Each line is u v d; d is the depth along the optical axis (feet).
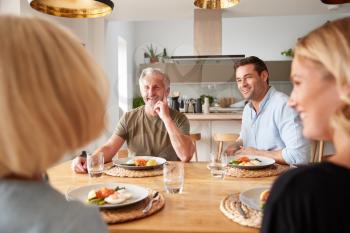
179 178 4.00
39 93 1.34
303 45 1.80
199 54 14.52
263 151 6.22
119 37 18.21
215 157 4.91
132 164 5.45
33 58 1.36
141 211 3.22
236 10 14.21
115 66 17.38
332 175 1.64
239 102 18.35
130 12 14.29
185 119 7.11
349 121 1.59
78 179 4.81
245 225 2.86
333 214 1.58
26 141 1.34
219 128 13.67
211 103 17.21
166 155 6.84
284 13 14.65
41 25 1.49
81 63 1.48
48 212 1.50
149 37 22.36
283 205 1.68
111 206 3.19
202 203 3.55
